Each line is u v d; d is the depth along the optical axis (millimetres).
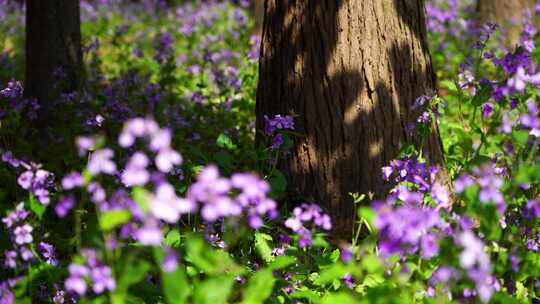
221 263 3098
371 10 4098
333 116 4141
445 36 9852
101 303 2768
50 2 5820
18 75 8445
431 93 4121
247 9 13703
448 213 2828
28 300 2977
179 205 2332
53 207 4035
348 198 4137
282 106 4305
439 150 4328
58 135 5395
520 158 3258
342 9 4098
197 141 5750
